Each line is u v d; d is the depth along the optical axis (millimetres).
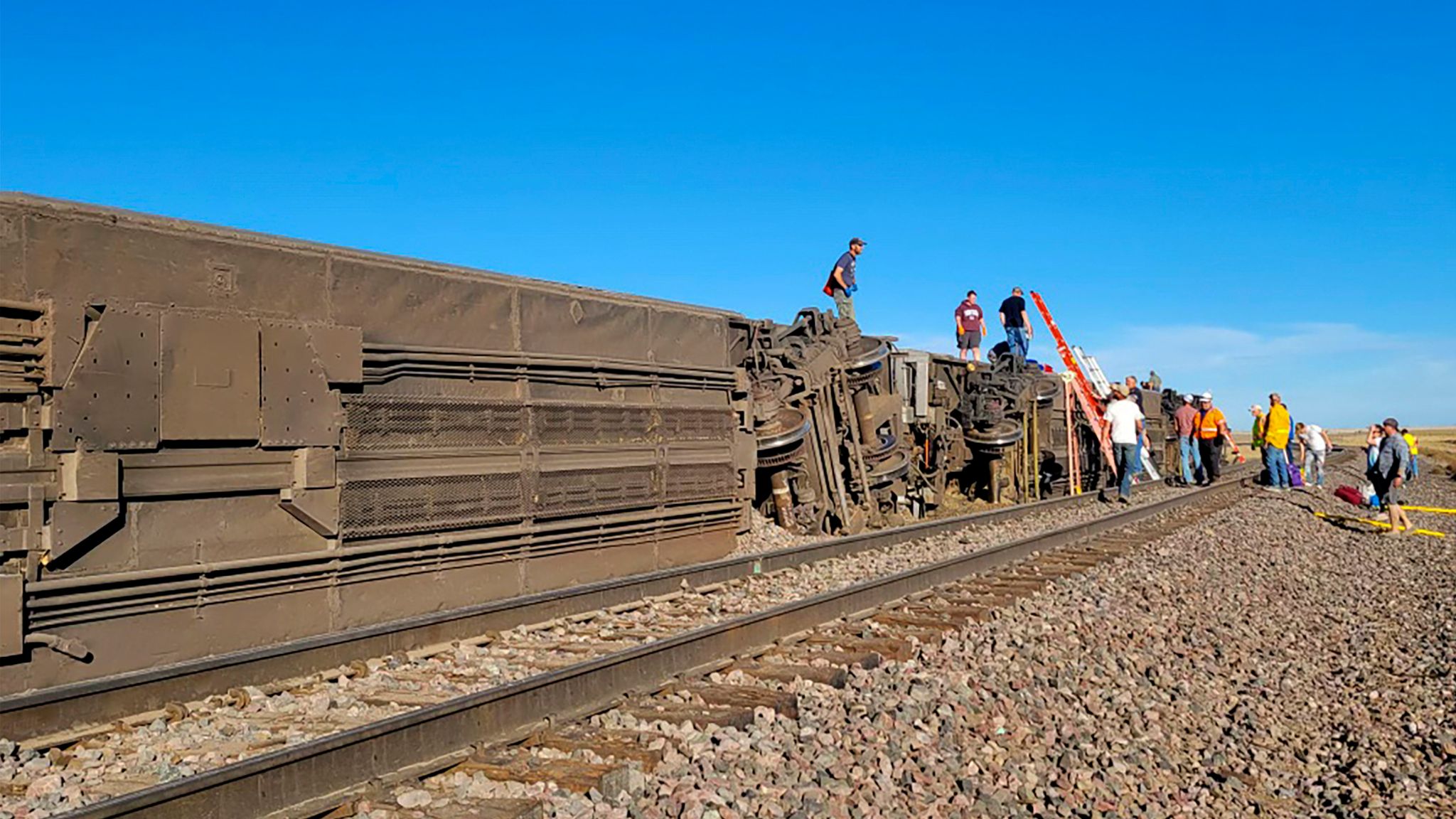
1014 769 6969
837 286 23125
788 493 19078
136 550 8633
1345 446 90438
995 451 26594
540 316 12836
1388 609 14875
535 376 12539
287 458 9719
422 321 11234
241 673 7828
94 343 8242
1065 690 8859
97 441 8242
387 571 10656
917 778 6480
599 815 5496
